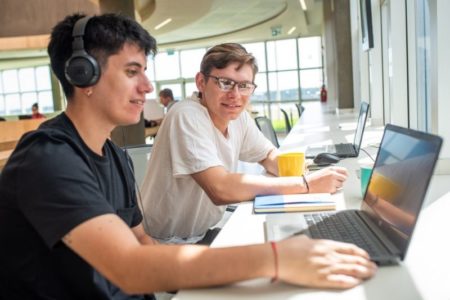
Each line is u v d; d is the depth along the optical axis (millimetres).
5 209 863
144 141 4961
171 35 11188
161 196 1614
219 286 769
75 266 889
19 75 14812
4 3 3480
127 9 5059
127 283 759
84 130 988
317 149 2547
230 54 1572
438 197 1325
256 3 7996
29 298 893
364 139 2984
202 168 1449
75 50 943
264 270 750
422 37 2885
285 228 1078
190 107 1583
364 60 5242
